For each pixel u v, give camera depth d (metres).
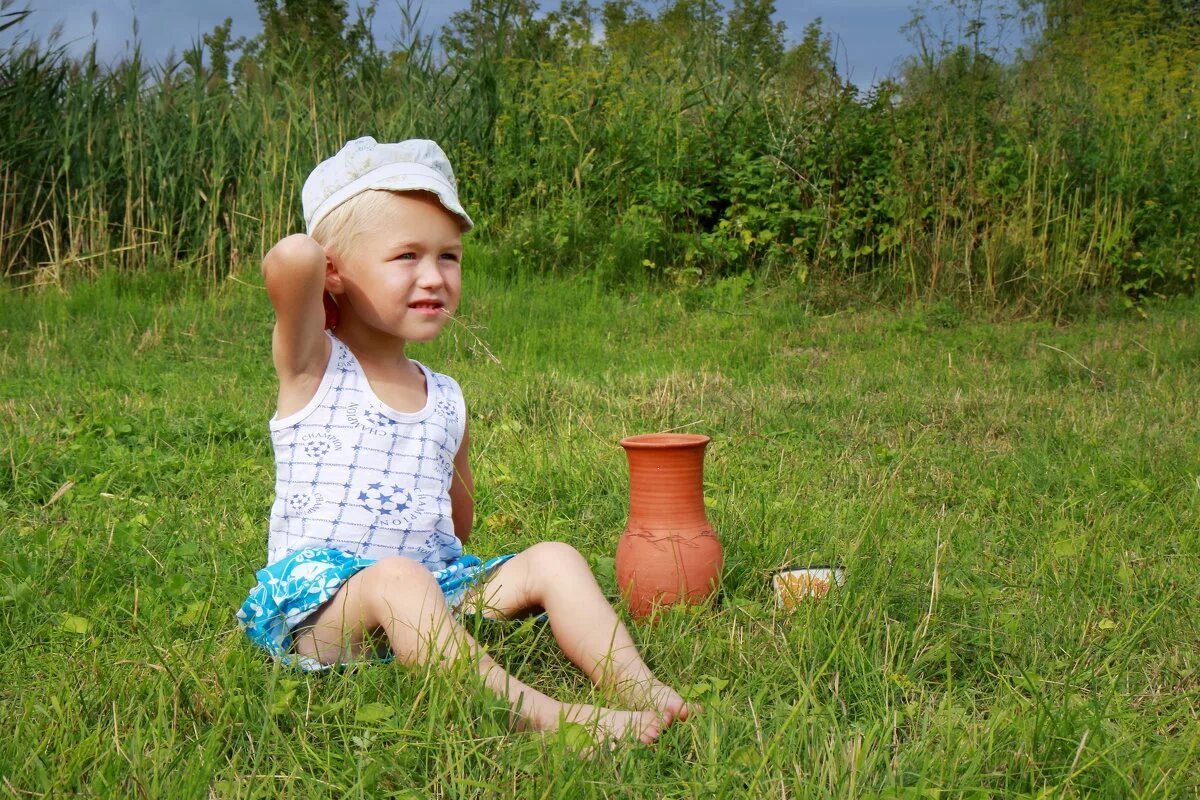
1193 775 2.11
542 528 3.80
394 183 2.63
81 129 10.52
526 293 10.13
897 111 11.52
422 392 2.87
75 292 9.49
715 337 9.01
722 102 12.26
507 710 2.22
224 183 10.91
